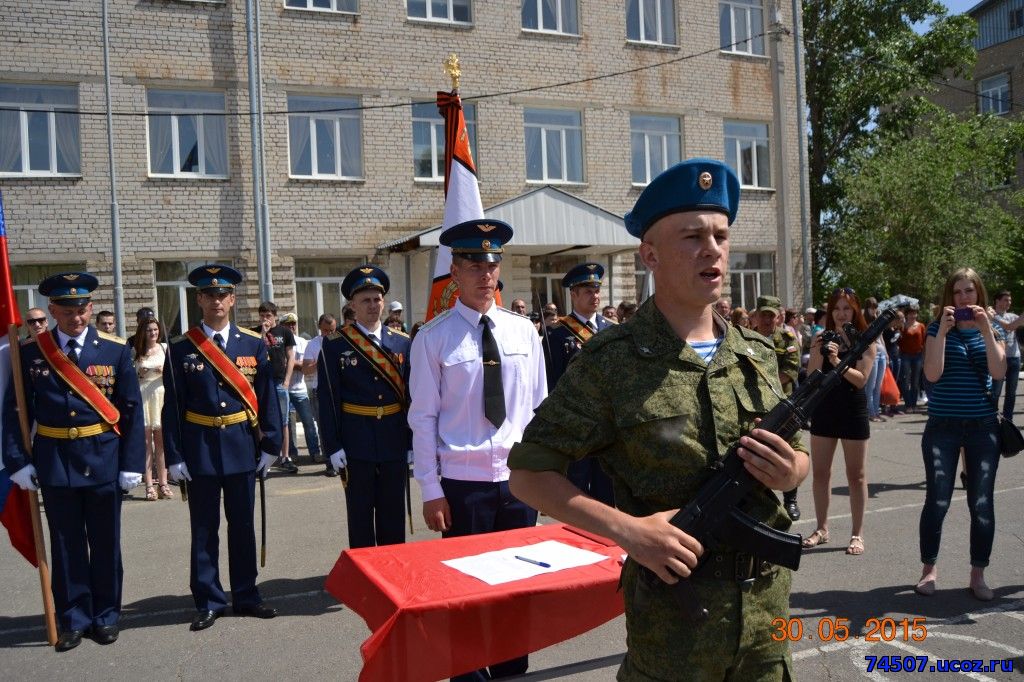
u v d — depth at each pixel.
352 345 5.45
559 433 2.05
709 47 18.56
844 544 6.33
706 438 2.00
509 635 2.67
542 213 14.50
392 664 2.48
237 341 5.52
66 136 13.66
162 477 9.12
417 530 7.42
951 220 19.34
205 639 4.93
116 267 13.65
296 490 9.28
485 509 3.92
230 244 14.51
